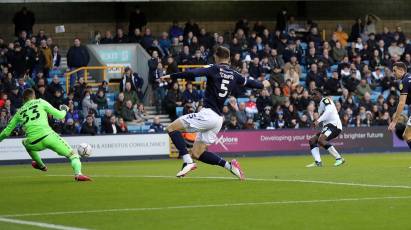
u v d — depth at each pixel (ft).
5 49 128.77
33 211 42.86
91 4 153.99
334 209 41.37
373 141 125.29
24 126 61.31
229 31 160.35
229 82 57.93
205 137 58.95
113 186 56.49
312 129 121.90
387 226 35.55
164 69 130.11
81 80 121.39
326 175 65.41
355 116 127.44
